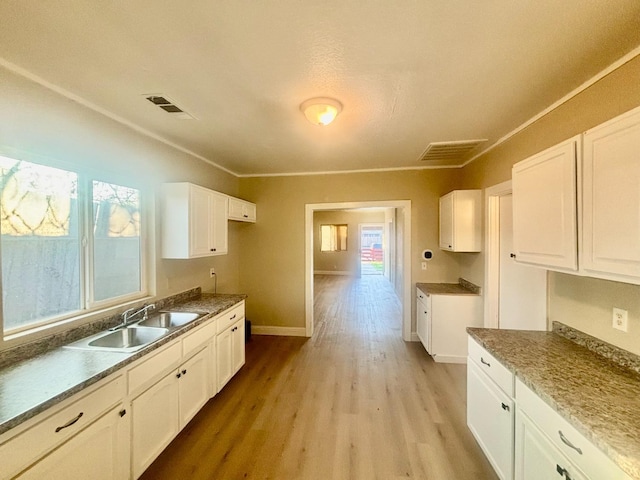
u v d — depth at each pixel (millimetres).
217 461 1955
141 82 1750
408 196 4156
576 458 1083
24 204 1750
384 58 1517
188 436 2205
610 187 1218
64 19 1225
